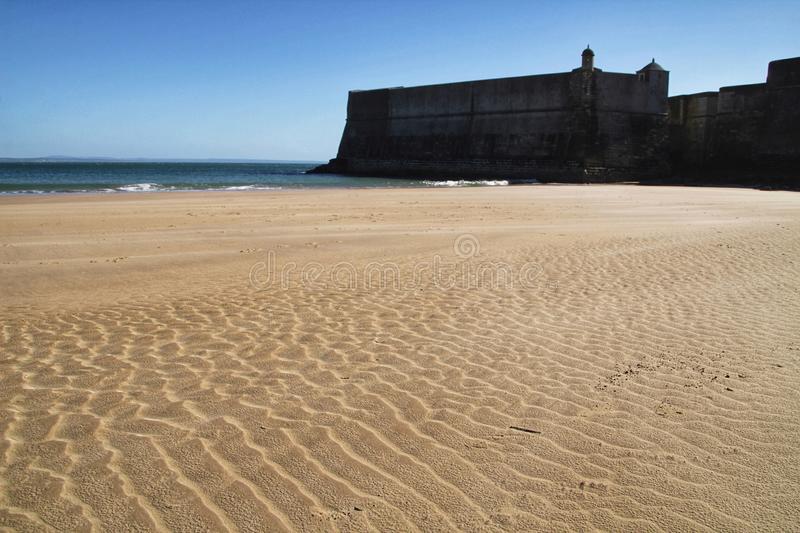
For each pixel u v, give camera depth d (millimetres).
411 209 22281
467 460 3812
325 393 4848
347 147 75938
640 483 3539
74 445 3941
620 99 54031
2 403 4586
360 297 8133
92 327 6648
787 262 10133
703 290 8344
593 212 20859
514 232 14883
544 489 3492
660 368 5375
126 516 3213
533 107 57188
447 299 8016
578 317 7094
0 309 7453
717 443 3990
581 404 4637
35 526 3121
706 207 22750
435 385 5031
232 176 65500
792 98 46062
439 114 65312
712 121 52312
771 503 3320
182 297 8125
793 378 5070
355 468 3715
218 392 4844
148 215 19562
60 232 15320
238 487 3492
